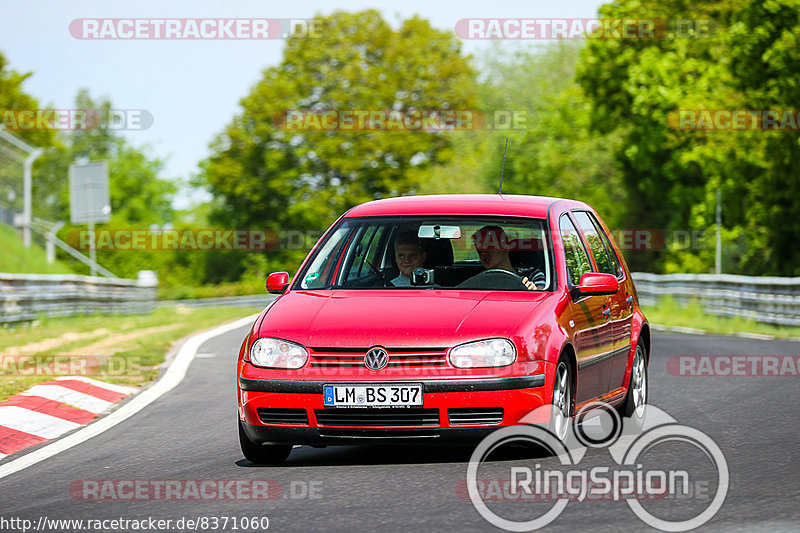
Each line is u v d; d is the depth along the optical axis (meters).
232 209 196.12
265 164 189.25
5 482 21.47
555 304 22.81
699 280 80.31
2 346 49.53
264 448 22.67
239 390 22.09
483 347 21.14
